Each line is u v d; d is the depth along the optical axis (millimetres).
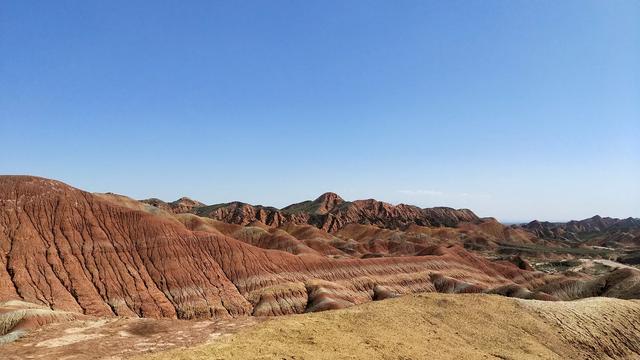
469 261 196500
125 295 119062
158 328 61531
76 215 137000
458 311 58562
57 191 141750
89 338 58719
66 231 131000
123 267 127312
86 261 124938
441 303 60719
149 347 53844
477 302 62875
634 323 68250
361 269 163500
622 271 151375
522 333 55844
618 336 63281
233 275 138875
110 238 134625
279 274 145500
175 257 135375
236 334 39062
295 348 36125
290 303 130625
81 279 119125
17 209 131000
